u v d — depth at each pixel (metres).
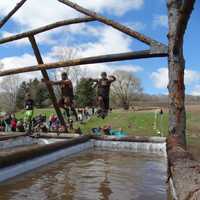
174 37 6.44
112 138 15.48
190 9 4.74
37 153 9.73
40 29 11.30
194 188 3.21
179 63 6.61
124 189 7.26
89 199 6.45
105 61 8.16
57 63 8.91
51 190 7.06
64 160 11.33
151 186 7.54
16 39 11.65
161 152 14.08
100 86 12.10
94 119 42.34
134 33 7.89
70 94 13.34
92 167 10.05
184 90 6.66
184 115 6.61
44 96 79.81
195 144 23.44
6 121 25.14
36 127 20.44
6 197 6.46
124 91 83.12
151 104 77.62
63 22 10.83
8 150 13.70
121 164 10.77
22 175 8.45
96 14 8.70
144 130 35.03
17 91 88.00
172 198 4.24
